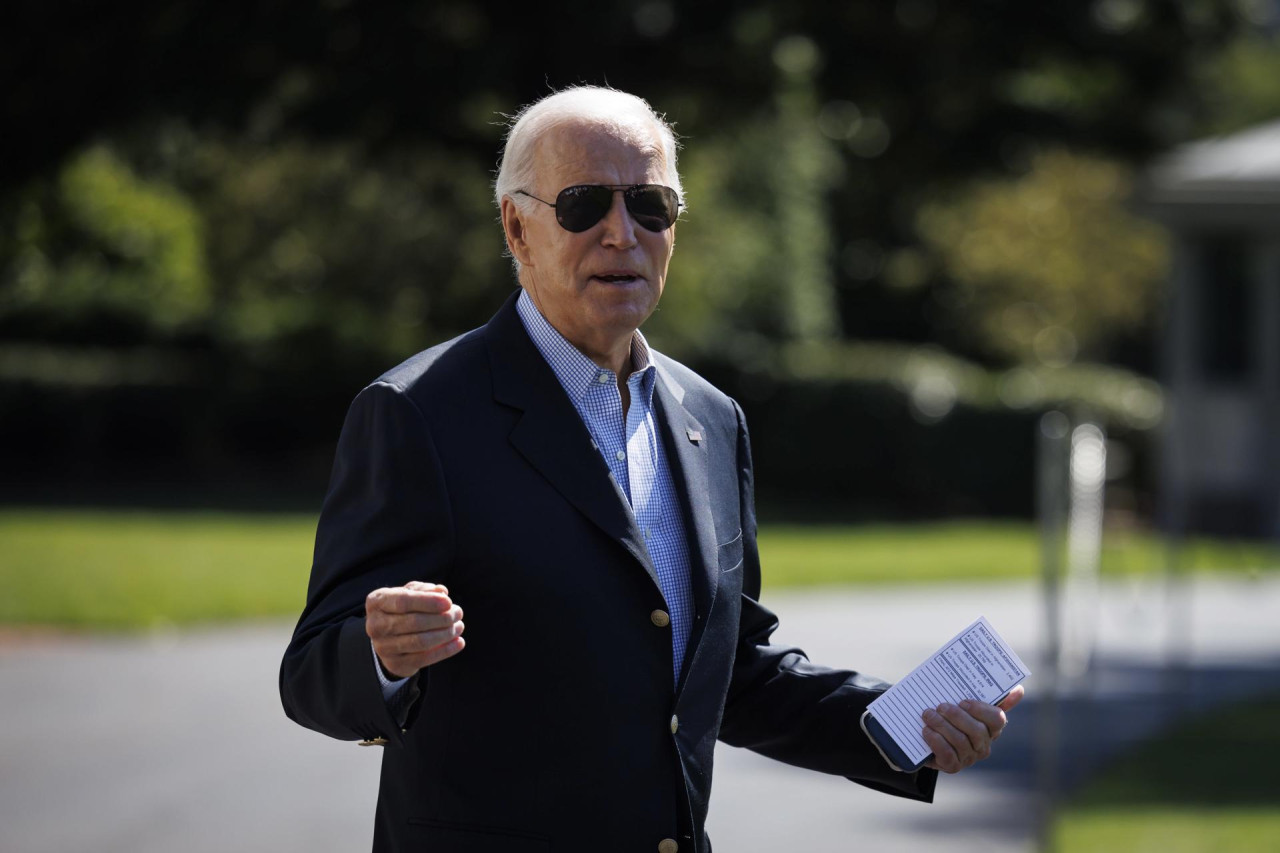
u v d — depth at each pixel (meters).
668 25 37.34
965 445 38.59
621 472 4.68
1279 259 32.09
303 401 42.66
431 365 4.57
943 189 49.62
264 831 10.46
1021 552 28.30
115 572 21.48
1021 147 44.72
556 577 4.38
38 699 14.70
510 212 4.84
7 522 27.47
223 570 22.14
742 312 48.06
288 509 32.50
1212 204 32.09
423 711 4.43
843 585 23.69
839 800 11.71
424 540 4.34
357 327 44.38
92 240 46.47
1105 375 42.66
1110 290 53.19
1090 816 11.21
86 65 36.19
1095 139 44.81
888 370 39.69
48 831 10.38
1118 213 53.25
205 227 48.22
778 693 5.07
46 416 41.09
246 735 13.34
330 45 36.53
